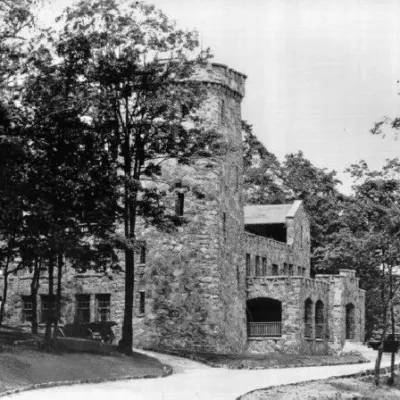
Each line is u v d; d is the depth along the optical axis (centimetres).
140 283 6331
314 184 9825
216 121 6316
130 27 4691
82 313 6588
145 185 6297
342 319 7244
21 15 4178
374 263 4544
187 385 3956
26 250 4488
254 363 5288
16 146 4138
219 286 6209
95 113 4459
